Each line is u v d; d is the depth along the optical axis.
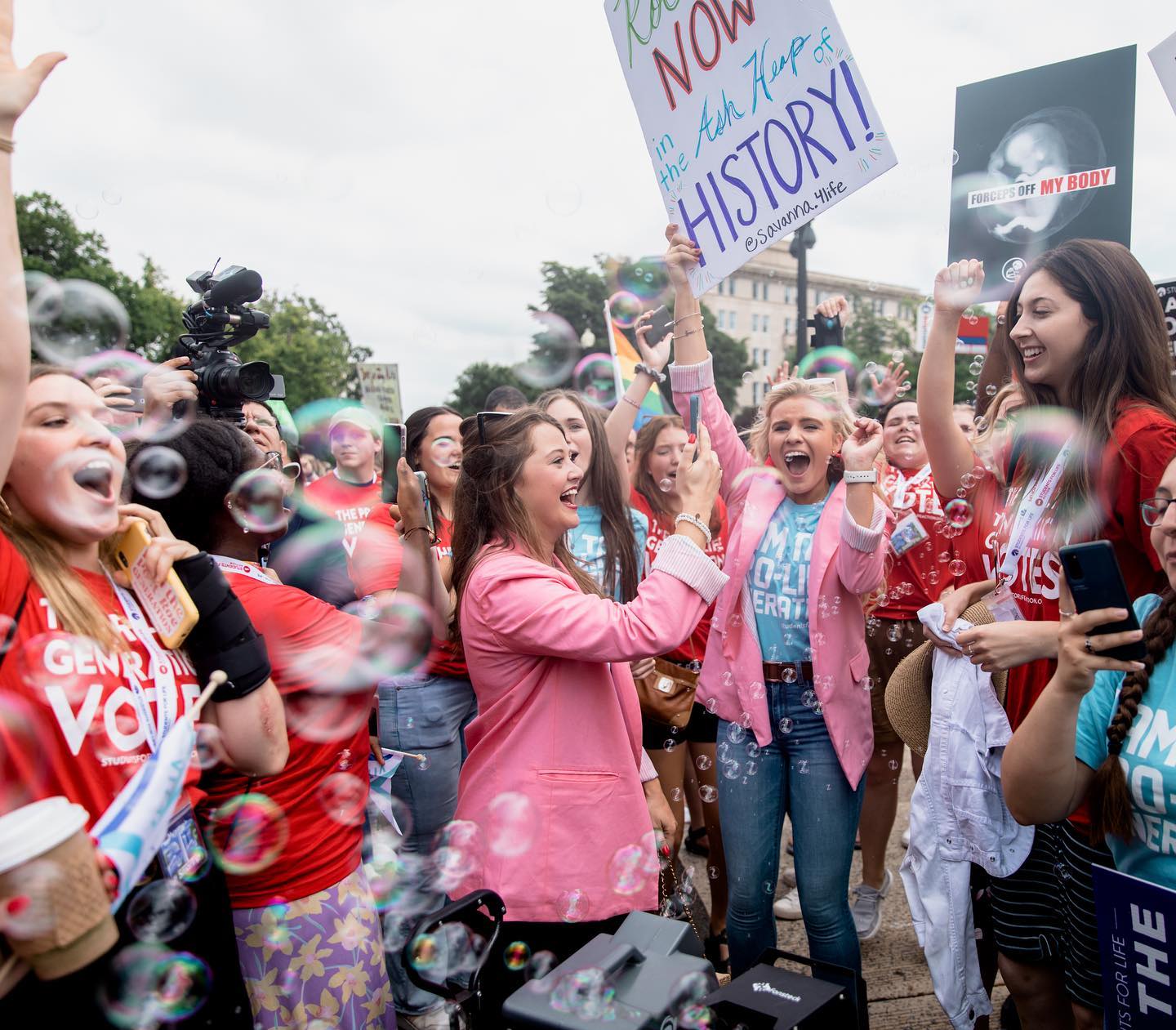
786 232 2.12
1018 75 2.15
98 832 1.04
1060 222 2.11
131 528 1.32
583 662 1.76
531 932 1.66
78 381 1.27
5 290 1.12
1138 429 1.63
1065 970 1.75
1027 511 1.87
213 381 2.03
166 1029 1.21
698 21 2.20
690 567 1.74
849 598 2.16
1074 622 1.36
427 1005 2.20
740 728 2.26
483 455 1.88
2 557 1.14
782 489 2.38
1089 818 1.58
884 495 3.07
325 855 1.60
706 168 2.27
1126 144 2.02
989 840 1.91
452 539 1.96
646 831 1.75
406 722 2.54
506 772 1.73
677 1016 1.21
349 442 2.98
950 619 1.97
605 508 2.68
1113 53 2.03
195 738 1.26
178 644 1.30
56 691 1.13
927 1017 2.34
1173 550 1.41
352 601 2.37
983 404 2.39
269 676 1.43
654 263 3.71
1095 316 1.71
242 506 1.68
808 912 2.15
